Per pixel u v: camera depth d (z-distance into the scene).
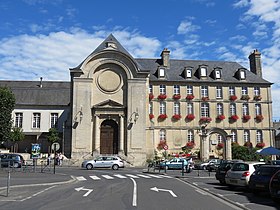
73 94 40.06
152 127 41.84
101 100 40.69
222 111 49.16
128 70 41.09
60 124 51.28
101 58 41.12
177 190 15.59
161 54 51.66
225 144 40.38
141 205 10.82
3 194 13.62
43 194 13.66
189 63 52.22
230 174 16.47
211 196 13.73
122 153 39.34
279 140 63.28
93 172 27.67
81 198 12.45
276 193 11.89
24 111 51.25
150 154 41.06
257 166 16.02
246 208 10.71
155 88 48.53
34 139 50.66
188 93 49.12
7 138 32.34
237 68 52.41
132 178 22.23
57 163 38.31
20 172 26.47
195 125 48.25
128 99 40.44
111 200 11.94
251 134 48.91
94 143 39.31
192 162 35.94
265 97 50.19
